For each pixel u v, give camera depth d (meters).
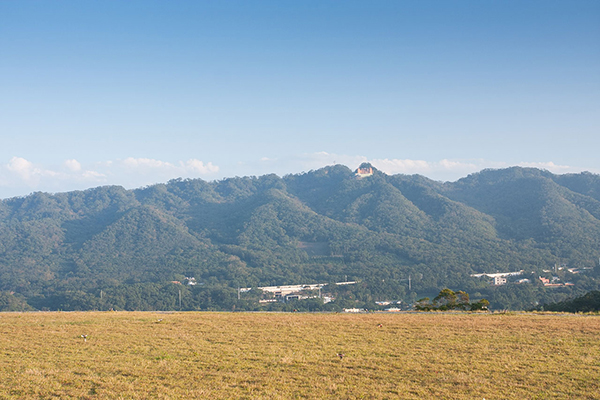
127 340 26.02
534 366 20.58
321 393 17.12
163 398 16.58
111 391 17.28
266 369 20.19
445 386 17.97
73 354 22.78
